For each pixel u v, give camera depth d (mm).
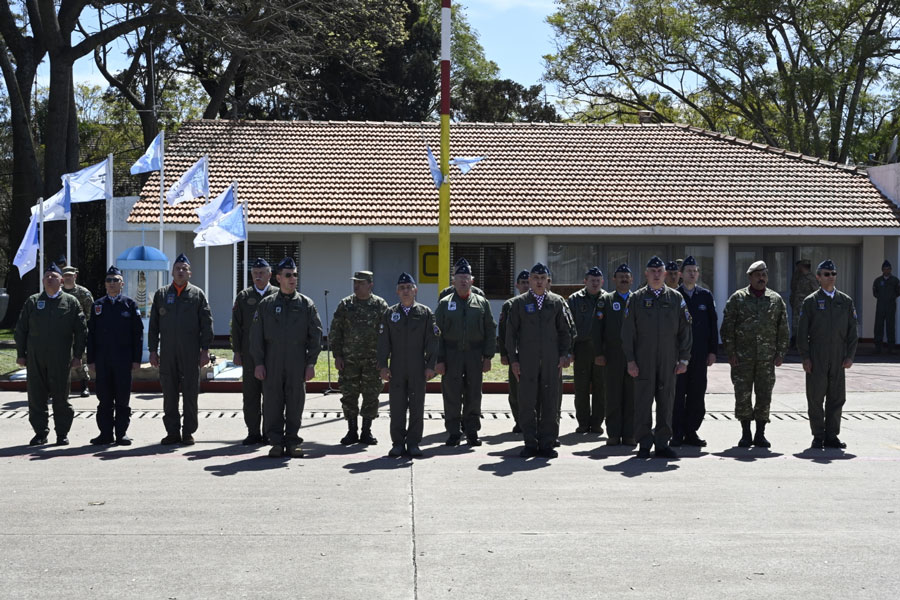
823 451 11711
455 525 7973
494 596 6238
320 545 7371
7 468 10383
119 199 24594
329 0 33531
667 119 51969
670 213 25453
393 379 11297
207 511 8406
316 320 11352
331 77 42719
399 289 11242
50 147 28938
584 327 12797
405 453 11289
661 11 47812
